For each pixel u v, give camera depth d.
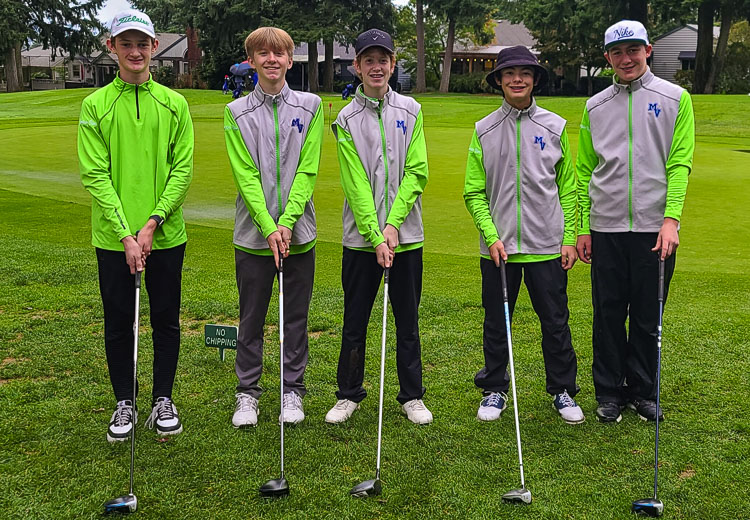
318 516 3.03
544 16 41.09
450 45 45.56
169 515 3.02
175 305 3.90
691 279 6.55
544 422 3.93
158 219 3.68
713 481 3.28
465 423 3.89
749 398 4.11
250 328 4.03
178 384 4.36
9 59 49.03
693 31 46.34
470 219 9.30
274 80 3.85
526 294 6.22
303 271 4.05
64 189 11.36
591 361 4.77
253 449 3.58
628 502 3.13
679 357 4.69
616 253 3.98
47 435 3.68
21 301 5.78
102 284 3.80
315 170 3.97
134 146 3.71
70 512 3.02
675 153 3.87
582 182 4.19
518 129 3.99
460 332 5.22
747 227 8.81
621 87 3.96
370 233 3.77
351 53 56.12
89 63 61.56
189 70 55.78
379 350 4.94
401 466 3.43
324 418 3.96
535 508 3.08
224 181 12.14
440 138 18.55
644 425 3.89
